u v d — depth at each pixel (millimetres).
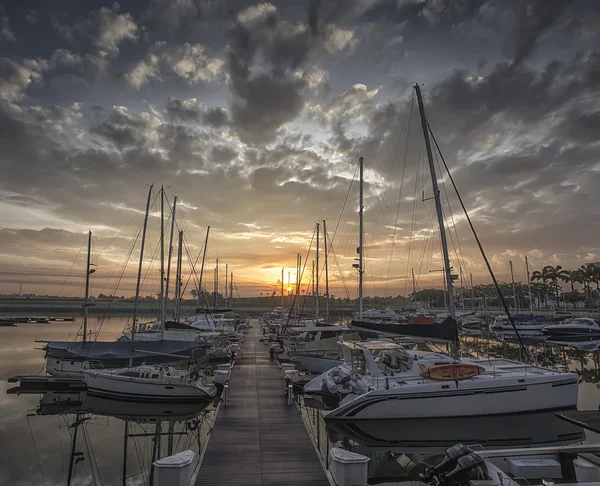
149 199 27422
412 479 11578
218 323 40969
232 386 19859
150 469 12195
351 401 15141
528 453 9336
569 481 8914
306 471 10031
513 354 34750
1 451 13609
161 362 24125
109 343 24281
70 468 12242
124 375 19094
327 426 15602
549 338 45562
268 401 16969
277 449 11500
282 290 72938
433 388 15336
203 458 10805
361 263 26906
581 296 103688
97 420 17016
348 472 8547
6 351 36625
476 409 15484
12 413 18000
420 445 14336
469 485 8250
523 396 15805
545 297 103750
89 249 28844
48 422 16750
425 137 19266
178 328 31344
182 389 18531
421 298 83500
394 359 17984
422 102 19594
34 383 21578
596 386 23297
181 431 15781
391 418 15195
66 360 22688
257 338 43750
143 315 85750
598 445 9508
